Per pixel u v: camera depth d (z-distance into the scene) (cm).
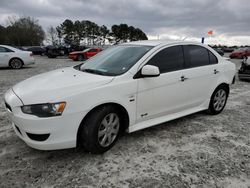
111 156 297
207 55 426
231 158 300
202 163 286
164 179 254
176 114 385
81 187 239
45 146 261
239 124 417
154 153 307
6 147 315
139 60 328
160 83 340
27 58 1230
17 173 260
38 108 254
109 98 287
